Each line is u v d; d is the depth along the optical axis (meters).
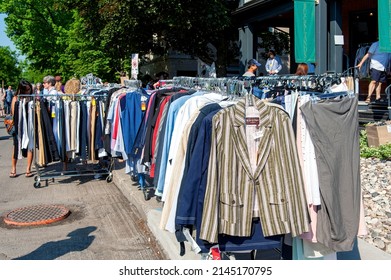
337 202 3.37
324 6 12.48
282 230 3.09
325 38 12.55
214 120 3.10
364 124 10.45
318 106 3.35
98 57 20.42
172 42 17.05
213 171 3.05
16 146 8.83
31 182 8.55
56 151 7.85
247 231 3.07
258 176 3.13
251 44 16.89
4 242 5.30
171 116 4.29
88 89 10.87
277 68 12.90
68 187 8.16
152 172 5.15
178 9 14.35
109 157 8.48
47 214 6.34
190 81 5.75
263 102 3.21
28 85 8.27
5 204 7.00
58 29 31.28
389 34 9.80
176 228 3.52
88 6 16.89
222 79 4.64
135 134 6.34
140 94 6.41
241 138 3.12
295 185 3.13
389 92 10.54
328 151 3.34
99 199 7.29
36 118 7.82
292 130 3.20
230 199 3.07
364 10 15.27
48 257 4.78
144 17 14.99
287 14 16.09
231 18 17.33
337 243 3.35
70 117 7.88
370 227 5.10
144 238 5.41
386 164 7.71
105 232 5.65
